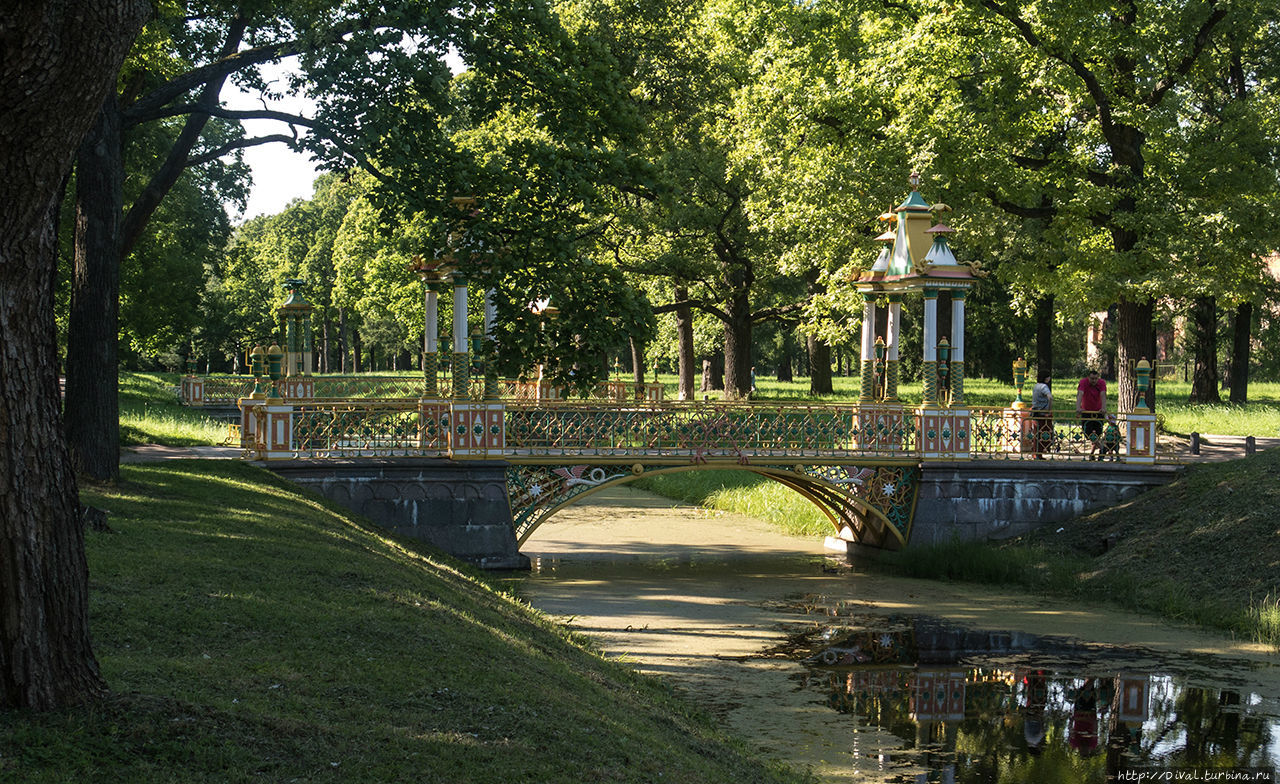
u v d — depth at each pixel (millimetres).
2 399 4797
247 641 6805
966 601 15852
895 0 26953
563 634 11695
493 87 14352
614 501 29172
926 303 19344
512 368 12953
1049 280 25938
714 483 29016
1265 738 9500
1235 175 24844
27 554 4887
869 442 19047
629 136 14859
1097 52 24469
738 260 33969
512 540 17328
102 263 13148
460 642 7758
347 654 6859
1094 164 26469
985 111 24328
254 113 13406
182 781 4559
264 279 82688
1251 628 13398
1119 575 16188
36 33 4324
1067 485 19281
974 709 10383
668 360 85000
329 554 10227
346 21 13195
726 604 15555
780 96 27156
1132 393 25469
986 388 47781
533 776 5328
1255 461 18047
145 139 33562
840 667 11938
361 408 17344
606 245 34469
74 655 5066
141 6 4816
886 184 24109
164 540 9516
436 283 20031
